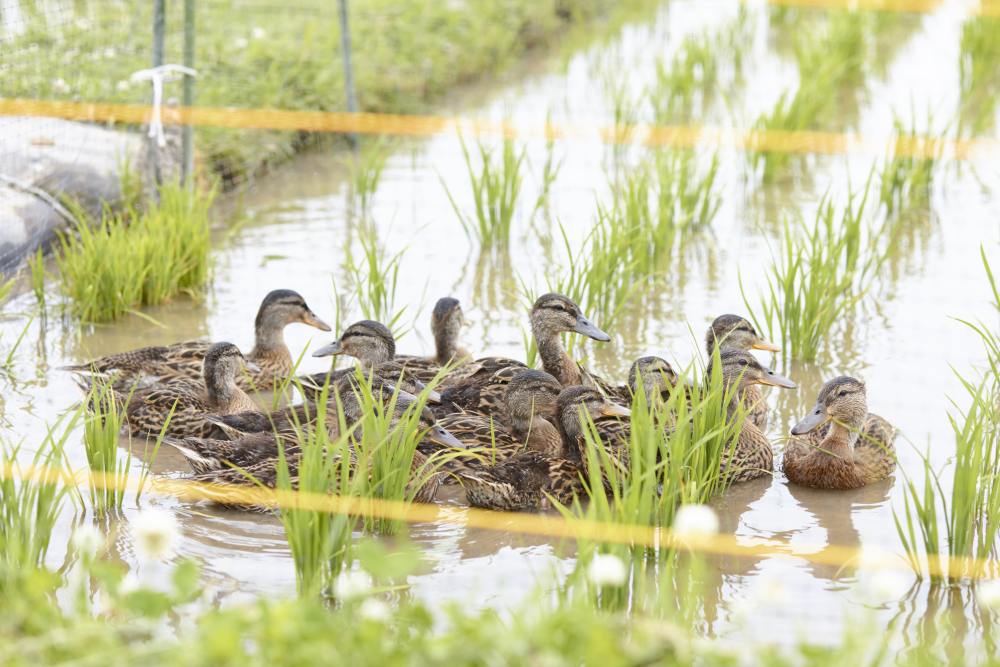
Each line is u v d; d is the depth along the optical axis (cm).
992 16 2483
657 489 795
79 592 536
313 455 674
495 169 1417
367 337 1019
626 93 2152
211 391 959
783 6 2969
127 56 1750
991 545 720
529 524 785
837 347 1109
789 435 882
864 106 2102
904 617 649
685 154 1573
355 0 2420
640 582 652
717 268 1344
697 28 2822
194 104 1620
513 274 1328
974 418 748
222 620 467
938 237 1428
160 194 1382
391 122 1933
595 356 1107
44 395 973
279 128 1755
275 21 2169
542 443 899
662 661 453
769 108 2078
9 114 1377
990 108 1861
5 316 1152
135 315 1184
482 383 966
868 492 843
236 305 1220
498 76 2322
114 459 776
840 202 1573
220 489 766
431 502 823
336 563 666
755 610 654
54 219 1301
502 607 650
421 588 678
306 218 1509
